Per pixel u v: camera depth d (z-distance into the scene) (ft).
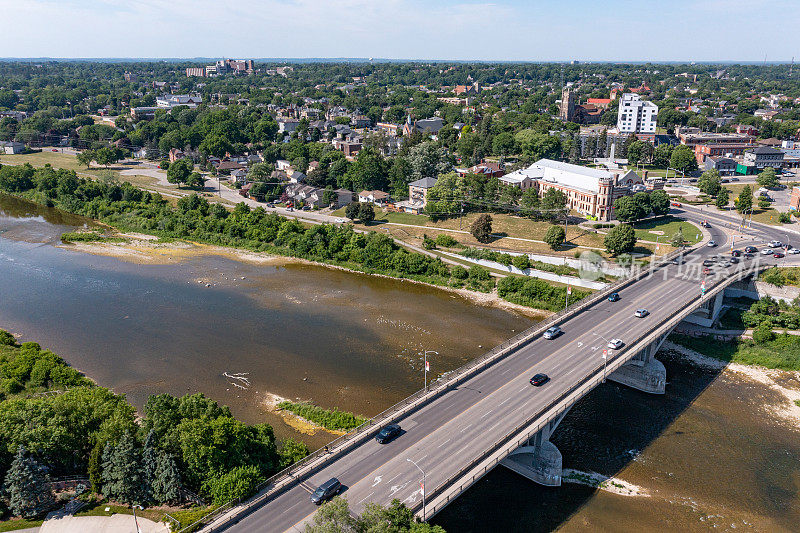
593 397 385.50
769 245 571.69
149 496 255.50
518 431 273.95
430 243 641.40
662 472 311.27
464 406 301.63
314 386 376.89
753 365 423.23
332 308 508.94
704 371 419.54
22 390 360.89
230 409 349.20
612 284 477.77
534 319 490.90
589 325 402.72
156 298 522.88
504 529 269.85
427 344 439.22
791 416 363.56
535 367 342.64
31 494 249.34
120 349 423.23
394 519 208.95
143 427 270.67
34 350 393.70
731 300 501.97
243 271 605.31
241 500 236.43
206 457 250.98
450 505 285.23
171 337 444.14
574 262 564.71
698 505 288.10
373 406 354.33
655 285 479.41
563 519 277.03
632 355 349.20
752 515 282.36
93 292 534.37
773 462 320.50
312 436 322.96
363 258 625.00
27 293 528.63
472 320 487.20
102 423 278.05
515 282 537.24
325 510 204.33
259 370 396.57
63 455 272.72
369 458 261.44
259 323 473.26
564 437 341.00
